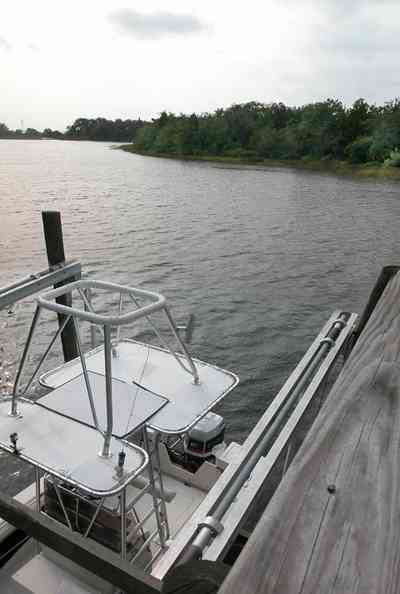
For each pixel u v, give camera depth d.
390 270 2.90
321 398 2.92
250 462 1.84
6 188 52.12
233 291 20.11
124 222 34.09
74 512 4.17
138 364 4.54
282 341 15.41
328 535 0.82
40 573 3.94
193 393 4.18
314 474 0.96
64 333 7.83
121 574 1.50
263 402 11.90
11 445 3.25
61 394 3.82
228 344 15.01
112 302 17.69
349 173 77.62
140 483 4.93
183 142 116.94
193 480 5.18
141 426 3.53
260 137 104.75
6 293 4.95
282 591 0.73
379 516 0.86
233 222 35.06
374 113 97.06
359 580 0.74
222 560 1.55
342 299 19.69
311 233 31.80
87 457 3.22
